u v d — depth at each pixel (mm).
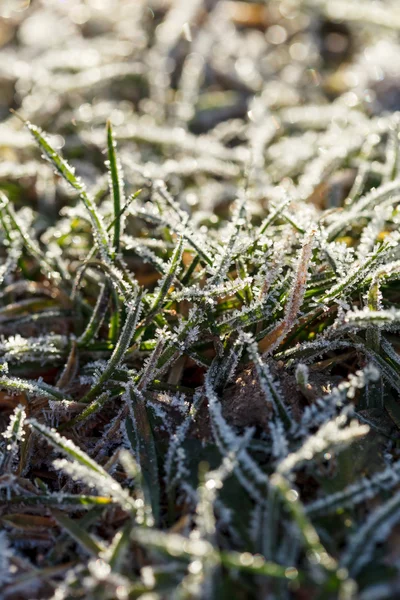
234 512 296
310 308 338
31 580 294
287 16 615
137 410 327
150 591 280
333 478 302
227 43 577
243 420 320
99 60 530
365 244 355
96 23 607
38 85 502
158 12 618
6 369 338
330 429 295
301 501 304
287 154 446
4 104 522
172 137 463
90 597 283
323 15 606
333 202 411
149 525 295
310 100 515
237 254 347
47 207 433
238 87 536
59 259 384
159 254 387
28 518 312
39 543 311
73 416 343
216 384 331
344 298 333
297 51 579
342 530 291
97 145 460
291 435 312
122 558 288
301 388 320
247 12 621
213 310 339
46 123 483
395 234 347
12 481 318
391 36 556
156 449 323
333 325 330
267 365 323
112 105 500
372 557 281
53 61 525
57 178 441
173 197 433
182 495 310
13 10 619
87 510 315
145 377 331
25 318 371
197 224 410
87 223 406
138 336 345
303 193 410
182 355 350
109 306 365
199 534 283
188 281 358
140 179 426
